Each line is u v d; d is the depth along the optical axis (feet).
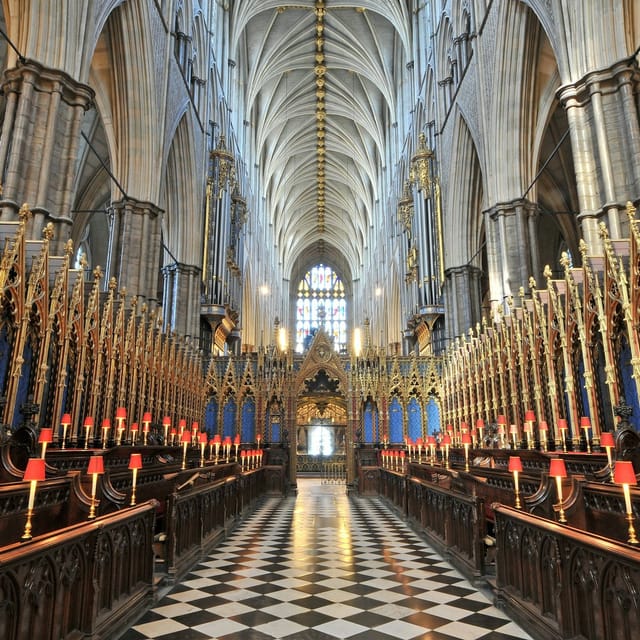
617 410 24.80
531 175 57.06
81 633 13.71
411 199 95.66
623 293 28.04
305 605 18.63
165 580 21.24
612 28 37.70
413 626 16.43
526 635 15.64
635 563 10.50
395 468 51.62
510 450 35.19
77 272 36.17
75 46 38.29
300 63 125.18
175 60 63.82
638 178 34.40
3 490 15.17
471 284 72.90
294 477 65.92
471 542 22.54
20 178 34.50
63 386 33.24
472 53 64.28
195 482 27.45
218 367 71.05
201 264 76.02
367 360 70.69
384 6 104.06
